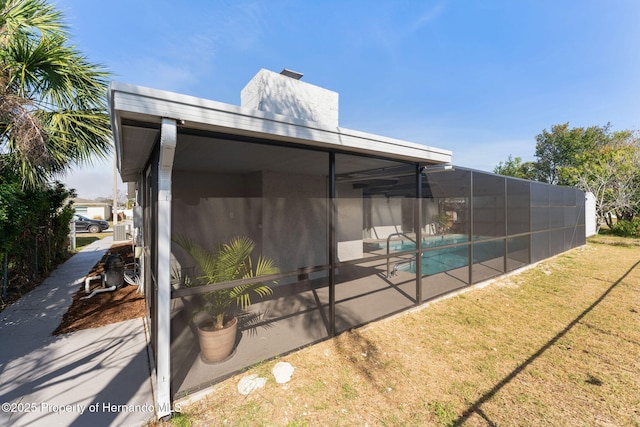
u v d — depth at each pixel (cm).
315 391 246
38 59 373
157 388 211
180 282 302
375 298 478
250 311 418
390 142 349
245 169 541
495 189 819
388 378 267
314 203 611
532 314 430
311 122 275
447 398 242
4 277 459
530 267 719
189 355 295
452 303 470
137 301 463
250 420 212
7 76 362
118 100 180
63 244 831
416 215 447
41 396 229
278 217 557
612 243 1141
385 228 1119
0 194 329
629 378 273
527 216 738
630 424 215
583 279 621
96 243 1241
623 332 370
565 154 2169
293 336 340
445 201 1152
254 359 288
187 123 212
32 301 465
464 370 284
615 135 1794
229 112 223
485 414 224
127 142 262
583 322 402
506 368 288
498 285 573
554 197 877
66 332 348
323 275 620
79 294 504
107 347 310
